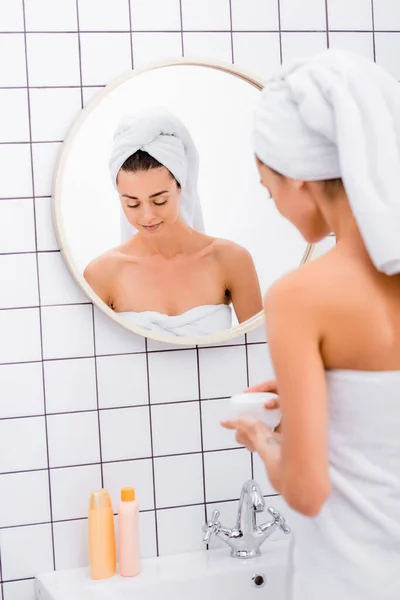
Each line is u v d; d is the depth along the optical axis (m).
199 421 1.91
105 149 1.80
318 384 1.01
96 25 1.82
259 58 1.91
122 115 1.80
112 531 1.79
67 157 1.78
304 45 1.93
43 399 1.82
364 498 1.07
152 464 1.88
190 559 1.86
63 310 1.82
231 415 1.25
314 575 1.10
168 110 1.82
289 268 1.92
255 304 1.90
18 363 1.80
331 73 1.04
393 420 1.06
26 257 1.80
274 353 1.02
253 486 1.82
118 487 1.87
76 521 1.84
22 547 1.82
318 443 1.00
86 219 1.79
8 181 1.78
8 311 1.80
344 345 1.04
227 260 1.88
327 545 1.09
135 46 1.84
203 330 1.87
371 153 1.01
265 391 1.32
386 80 1.06
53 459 1.83
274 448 1.11
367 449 1.07
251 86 1.88
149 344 1.87
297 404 1.00
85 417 1.84
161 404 1.89
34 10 1.78
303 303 1.02
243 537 1.84
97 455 1.85
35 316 1.81
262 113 1.10
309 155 1.05
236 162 1.88
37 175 1.80
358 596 1.06
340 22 1.95
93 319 1.84
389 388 1.05
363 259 1.06
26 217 1.80
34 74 1.79
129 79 1.80
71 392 1.83
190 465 1.91
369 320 1.03
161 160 1.82
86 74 1.81
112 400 1.86
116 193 1.81
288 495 1.02
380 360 1.05
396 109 1.04
